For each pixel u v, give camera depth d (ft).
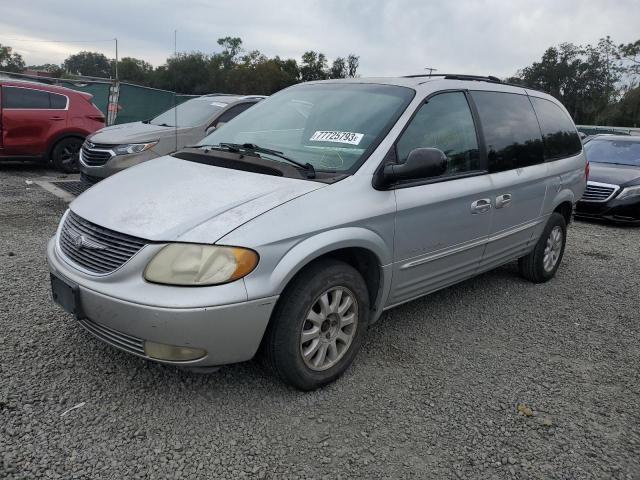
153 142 24.53
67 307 9.69
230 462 8.38
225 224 8.98
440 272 12.88
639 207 28.60
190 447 8.64
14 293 13.93
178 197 9.86
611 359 12.70
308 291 9.63
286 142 12.24
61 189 29.04
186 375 10.59
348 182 10.50
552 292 17.15
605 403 10.73
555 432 9.66
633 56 205.77
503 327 14.12
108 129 26.91
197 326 8.55
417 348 12.55
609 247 24.18
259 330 9.15
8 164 37.73
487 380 11.32
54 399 9.56
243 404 9.84
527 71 244.83
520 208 15.17
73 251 9.84
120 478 7.89
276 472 8.24
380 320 14.01
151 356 8.87
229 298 8.64
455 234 12.78
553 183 16.65
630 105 202.18
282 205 9.49
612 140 35.22
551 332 14.02
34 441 8.48
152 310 8.51
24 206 24.39
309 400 10.12
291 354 9.66
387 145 11.28
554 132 17.42
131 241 9.04
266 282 8.99
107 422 9.07
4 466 7.89
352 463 8.55
